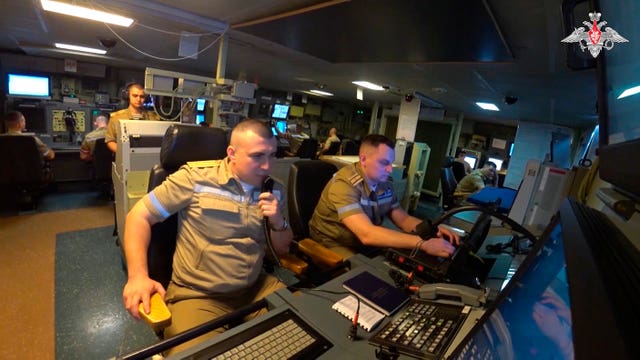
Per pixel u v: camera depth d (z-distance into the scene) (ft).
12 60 16.71
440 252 4.32
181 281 4.44
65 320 6.28
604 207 3.70
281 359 2.49
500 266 5.41
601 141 2.53
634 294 0.93
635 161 1.51
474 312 3.07
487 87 11.99
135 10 7.82
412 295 3.62
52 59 17.72
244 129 4.34
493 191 9.44
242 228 4.51
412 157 15.35
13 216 10.83
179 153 5.06
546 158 12.07
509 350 1.65
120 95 19.21
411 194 15.80
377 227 5.21
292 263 4.78
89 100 18.74
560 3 4.55
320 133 35.88
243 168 4.40
